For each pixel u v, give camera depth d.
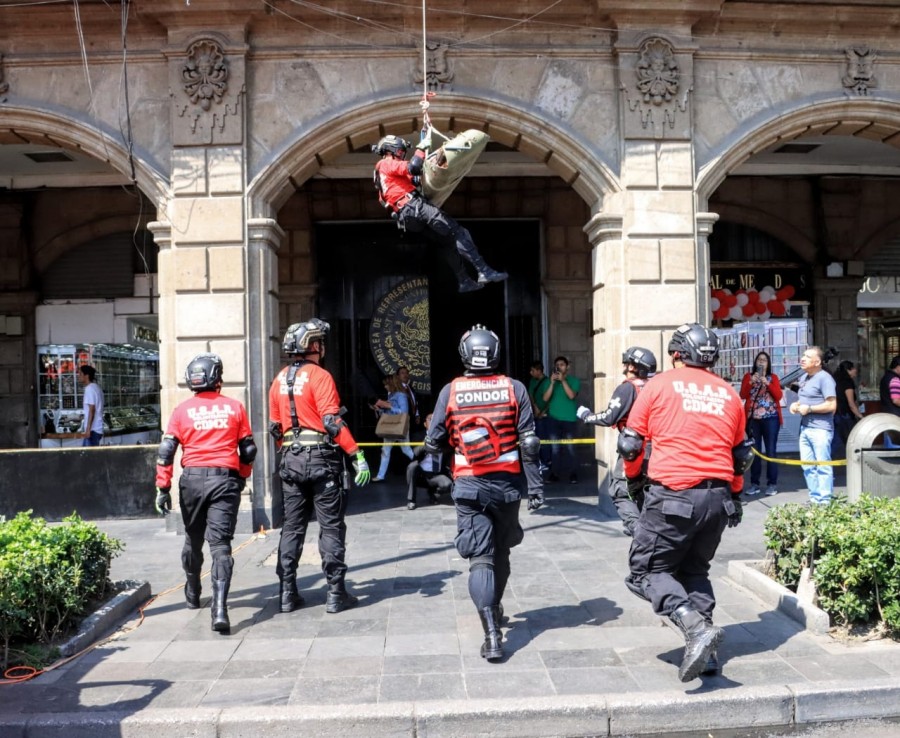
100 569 5.39
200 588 5.61
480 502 4.54
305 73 8.56
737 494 4.34
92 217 13.18
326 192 13.09
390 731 3.76
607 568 6.43
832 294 13.95
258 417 8.43
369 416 13.52
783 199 13.85
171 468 5.45
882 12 8.76
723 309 13.95
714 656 4.14
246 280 8.42
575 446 12.82
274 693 4.05
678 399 4.16
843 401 11.86
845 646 4.55
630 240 8.61
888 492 6.18
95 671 4.39
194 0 8.16
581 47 8.65
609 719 3.81
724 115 8.83
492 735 3.78
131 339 13.47
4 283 13.15
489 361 4.61
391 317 13.58
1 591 4.35
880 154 12.59
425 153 6.38
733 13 8.66
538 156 9.09
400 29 8.57
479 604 4.46
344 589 5.47
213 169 8.42
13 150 11.26
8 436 13.20
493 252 13.59
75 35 8.54
